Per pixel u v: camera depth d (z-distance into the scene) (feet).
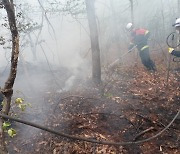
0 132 7.82
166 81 20.71
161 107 16.26
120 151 12.04
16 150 12.57
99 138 12.78
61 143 12.49
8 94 8.21
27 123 7.22
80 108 15.83
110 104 16.33
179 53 18.49
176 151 12.36
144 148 12.45
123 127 13.94
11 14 7.89
